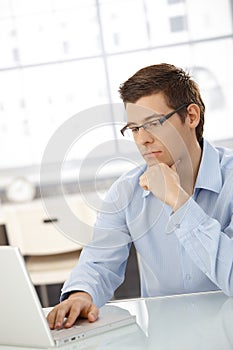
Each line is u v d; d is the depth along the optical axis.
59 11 4.76
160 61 4.76
